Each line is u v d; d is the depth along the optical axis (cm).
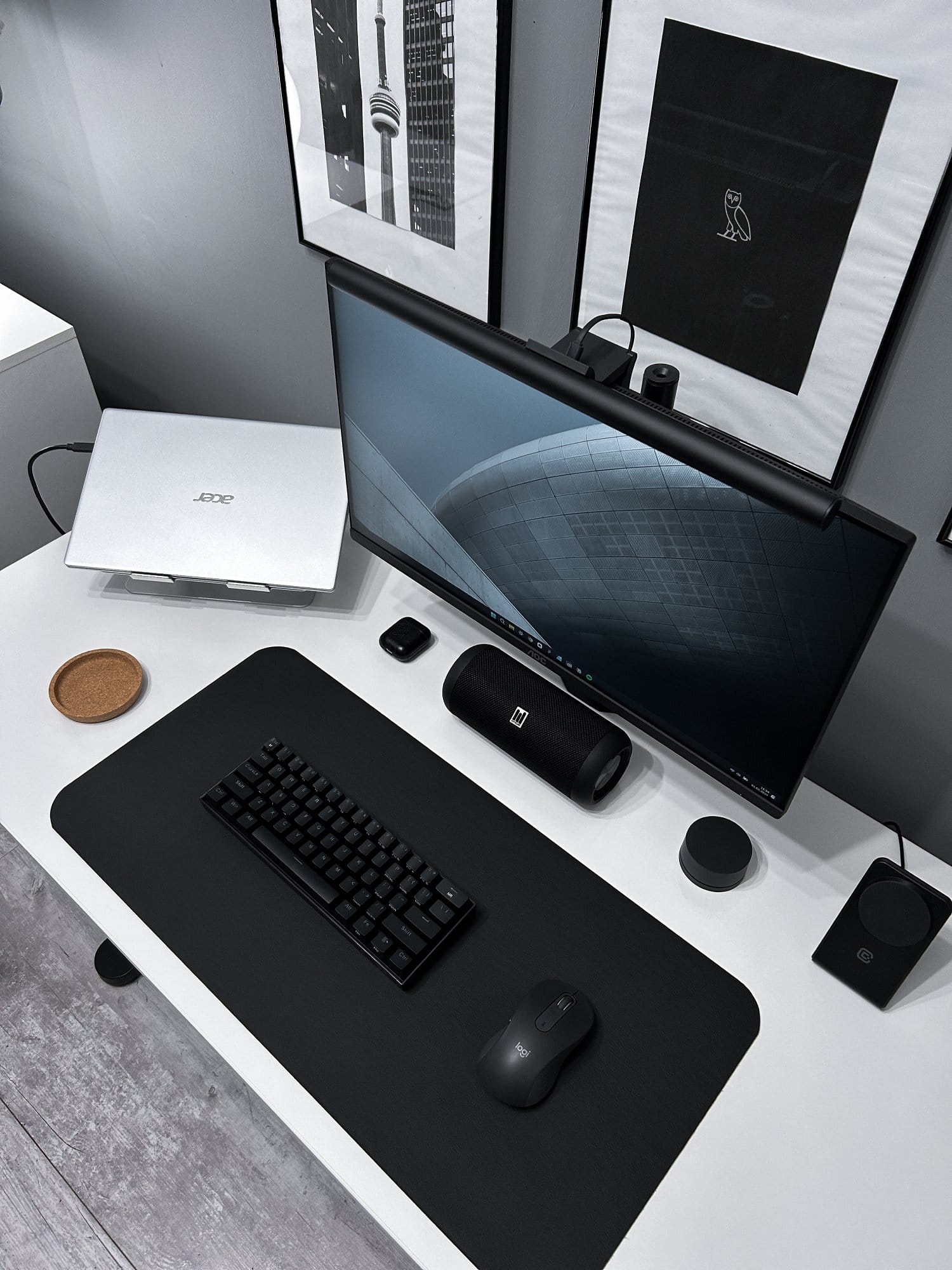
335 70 116
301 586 121
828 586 77
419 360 95
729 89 87
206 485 126
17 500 181
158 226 164
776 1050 90
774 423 104
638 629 95
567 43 96
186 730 114
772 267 94
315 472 125
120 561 124
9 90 166
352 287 94
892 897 89
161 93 141
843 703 121
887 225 85
